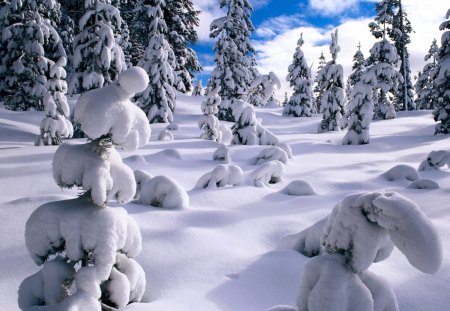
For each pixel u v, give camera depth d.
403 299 3.03
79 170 2.43
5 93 26.48
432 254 1.72
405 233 1.77
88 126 2.28
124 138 2.39
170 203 5.58
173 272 3.50
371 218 1.98
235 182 7.54
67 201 2.57
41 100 22.92
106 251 2.35
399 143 17.33
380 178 9.30
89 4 17.77
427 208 6.06
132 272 2.81
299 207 6.11
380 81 28.14
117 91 2.37
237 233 4.75
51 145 13.96
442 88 20.09
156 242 4.07
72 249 2.33
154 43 25.72
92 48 17.88
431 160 10.30
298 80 37.69
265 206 6.14
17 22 22.25
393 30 34.78
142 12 26.98
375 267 3.67
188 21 34.34
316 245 3.94
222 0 30.95
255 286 3.29
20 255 3.71
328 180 8.90
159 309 2.78
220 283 3.33
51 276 2.37
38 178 7.70
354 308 2.01
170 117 25.94
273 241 4.63
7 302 3.01
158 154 10.53
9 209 5.09
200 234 4.40
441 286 3.23
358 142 17.83
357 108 18.11
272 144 15.04
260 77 13.08
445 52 20.64
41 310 2.16
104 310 2.65
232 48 29.95
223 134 17.12
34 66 22.73
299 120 33.50
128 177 2.54
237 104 14.97
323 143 17.08
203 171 9.34
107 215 2.46
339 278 1.99
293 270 3.52
